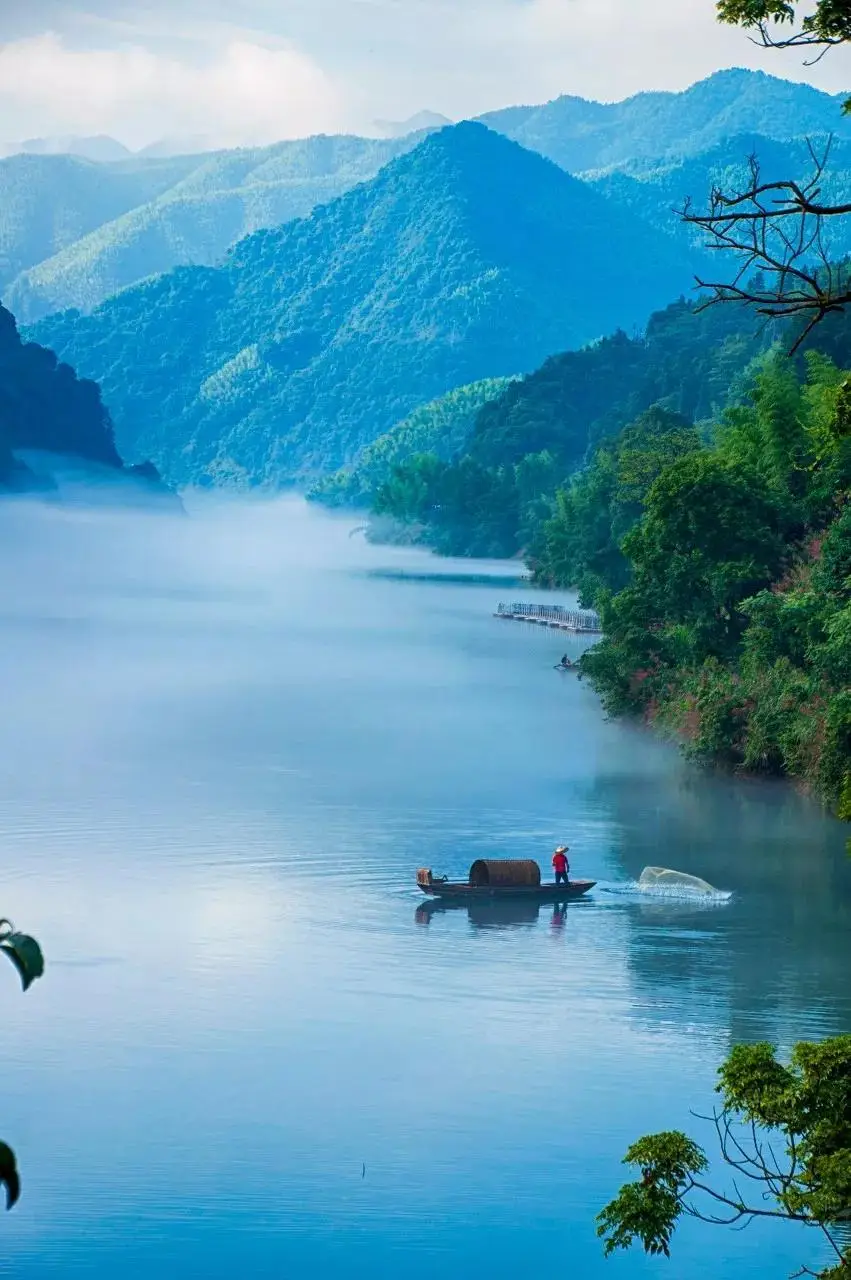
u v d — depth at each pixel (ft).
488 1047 150.51
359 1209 119.34
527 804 266.77
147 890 206.28
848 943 184.96
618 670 361.30
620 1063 146.61
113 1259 112.16
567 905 203.10
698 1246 116.78
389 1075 143.84
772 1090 76.79
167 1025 156.04
